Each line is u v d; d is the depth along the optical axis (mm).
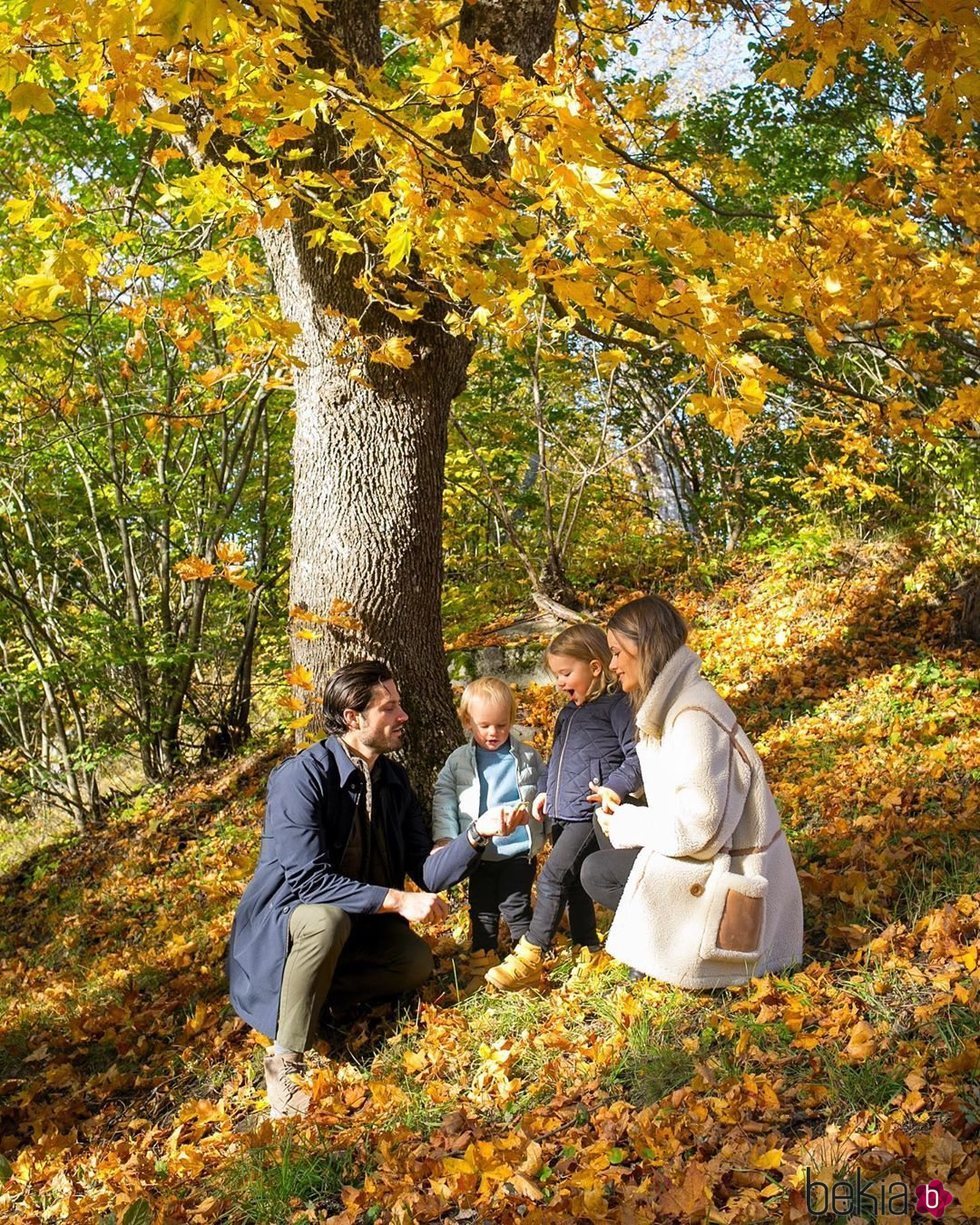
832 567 10141
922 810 4695
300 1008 3338
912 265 4027
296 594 5305
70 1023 4699
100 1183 3223
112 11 2232
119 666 10156
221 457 10781
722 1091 2791
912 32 2609
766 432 12023
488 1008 3592
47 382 8492
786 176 10750
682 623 3287
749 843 3250
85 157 8383
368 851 3672
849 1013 3006
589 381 12688
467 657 9438
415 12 4555
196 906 6320
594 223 2713
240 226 3791
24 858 10070
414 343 4961
